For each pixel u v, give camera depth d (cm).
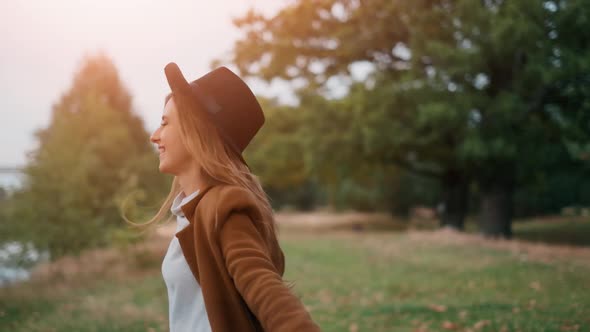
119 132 1187
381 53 1638
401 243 1310
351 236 1623
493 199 1605
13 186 902
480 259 1004
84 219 930
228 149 134
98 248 1075
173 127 137
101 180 1039
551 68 1139
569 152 1794
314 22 1648
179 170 139
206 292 120
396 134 1430
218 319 118
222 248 118
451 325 479
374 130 1442
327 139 1603
